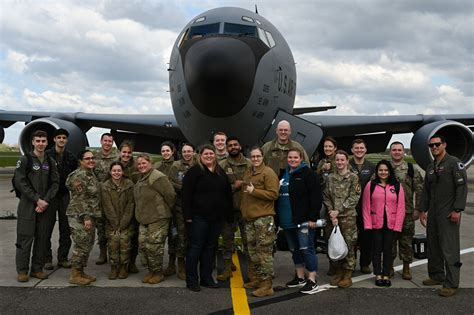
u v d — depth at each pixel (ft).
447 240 16.63
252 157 17.08
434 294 16.61
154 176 17.99
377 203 17.81
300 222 17.13
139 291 16.96
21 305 15.08
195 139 28.71
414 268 20.70
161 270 18.38
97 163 22.36
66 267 20.70
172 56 29.55
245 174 17.75
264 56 27.17
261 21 29.99
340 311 14.61
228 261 19.07
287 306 15.20
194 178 17.34
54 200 19.40
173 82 27.84
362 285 18.01
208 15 29.25
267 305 15.33
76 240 17.85
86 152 18.29
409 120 40.60
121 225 18.57
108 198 18.43
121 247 18.56
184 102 26.48
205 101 24.81
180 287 17.65
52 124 33.42
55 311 14.49
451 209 16.69
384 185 17.89
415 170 19.24
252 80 25.61
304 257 17.19
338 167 17.90
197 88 24.66
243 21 28.66
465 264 21.26
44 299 15.79
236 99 24.95
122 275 18.89
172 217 19.07
